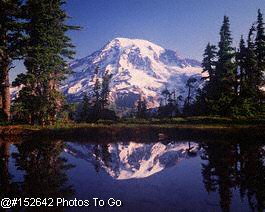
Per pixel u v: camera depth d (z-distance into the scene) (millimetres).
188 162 14000
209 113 44969
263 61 49719
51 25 32812
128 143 23031
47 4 31594
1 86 30891
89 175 11086
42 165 12859
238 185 9359
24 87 31547
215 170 11766
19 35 30234
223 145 19609
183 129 28141
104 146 21062
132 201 7797
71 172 11562
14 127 27016
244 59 49812
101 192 8695
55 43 32812
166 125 32219
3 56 30281
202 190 8875
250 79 49250
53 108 32594
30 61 30859
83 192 8664
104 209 7211
